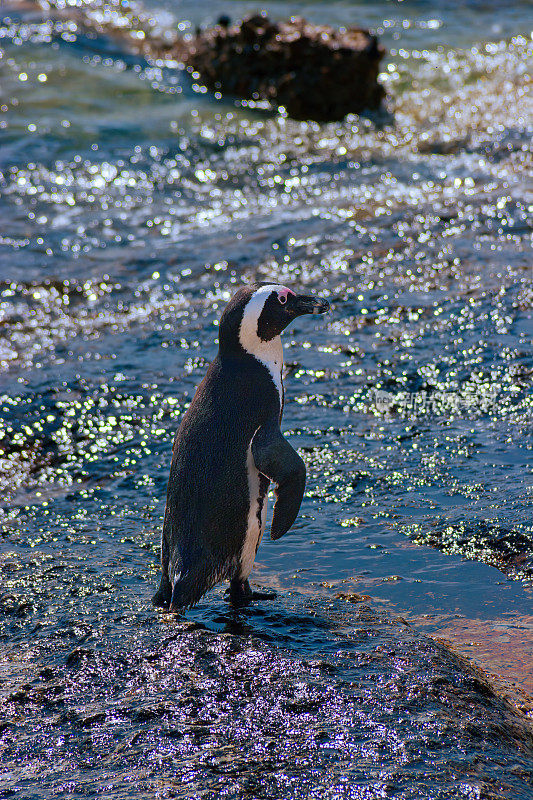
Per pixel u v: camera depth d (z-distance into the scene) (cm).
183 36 6662
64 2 7662
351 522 2005
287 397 2592
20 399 2664
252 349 1603
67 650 1401
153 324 3175
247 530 1569
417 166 4606
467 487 2103
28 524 2069
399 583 1761
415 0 7862
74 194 4512
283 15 7438
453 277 3244
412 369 2681
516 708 1327
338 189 4381
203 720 1178
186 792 1017
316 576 1792
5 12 7319
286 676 1291
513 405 2470
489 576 1781
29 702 1245
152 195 4497
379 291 3191
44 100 5678
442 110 5459
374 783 1037
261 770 1061
